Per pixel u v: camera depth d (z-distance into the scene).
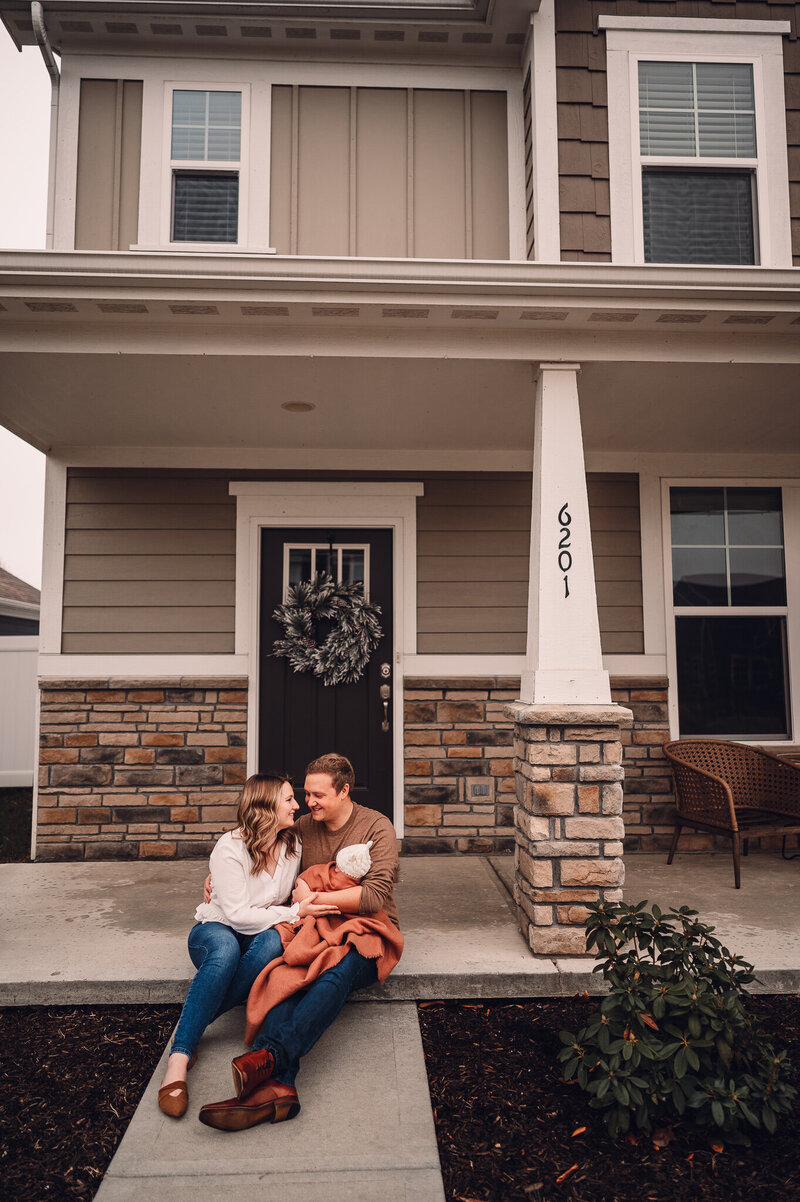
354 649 5.61
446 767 5.60
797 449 5.89
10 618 14.18
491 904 4.33
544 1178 2.30
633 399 4.70
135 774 5.50
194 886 4.73
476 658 5.71
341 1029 3.14
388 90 5.28
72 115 5.16
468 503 5.82
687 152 5.11
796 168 5.14
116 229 5.12
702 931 2.73
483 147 5.27
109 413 4.93
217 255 3.56
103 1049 3.01
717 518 6.02
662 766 5.71
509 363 4.07
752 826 5.05
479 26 5.13
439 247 5.20
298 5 5.02
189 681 5.55
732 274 3.69
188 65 5.23
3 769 8.88
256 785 3.13
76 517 5.67
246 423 5.15
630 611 5.84
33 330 3.88
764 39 5.20
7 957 3.57
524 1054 2.97
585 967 3.43
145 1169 2.29
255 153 5.18
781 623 5.98
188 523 5.71
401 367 4.12
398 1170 2.30
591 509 5.90
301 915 3.01
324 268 3.59
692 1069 2.50
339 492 5.77
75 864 5.31
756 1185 2.27
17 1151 2.40
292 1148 2.40
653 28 5.12
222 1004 2.92
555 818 3.59
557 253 4.90
